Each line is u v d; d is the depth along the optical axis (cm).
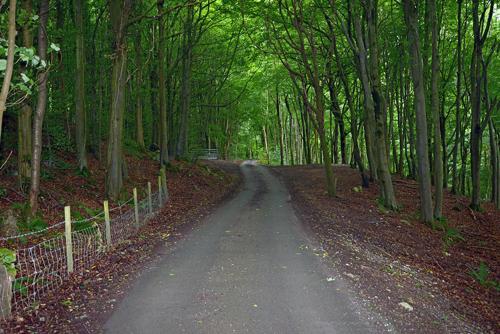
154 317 579
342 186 2353
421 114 1473
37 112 1007
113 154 1456
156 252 923
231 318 577
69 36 1582
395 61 2183
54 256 827
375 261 905
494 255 1272
